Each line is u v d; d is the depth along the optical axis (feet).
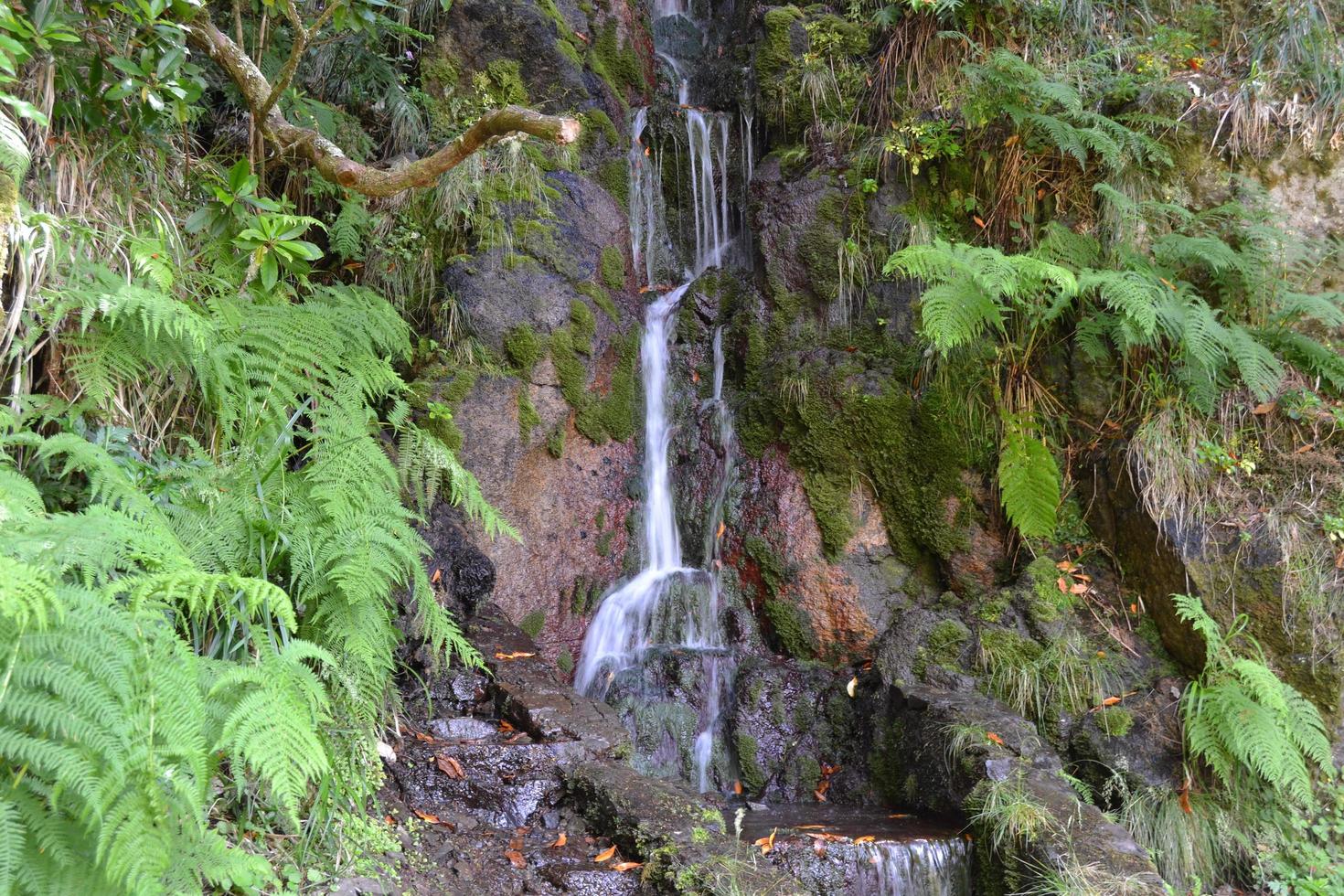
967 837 12.72
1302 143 16.99
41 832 6.73
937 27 18.90
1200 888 13.14
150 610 7.54
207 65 16.22
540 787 12.10
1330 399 15.97
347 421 11.41
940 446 17.30
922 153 18.25
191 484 10.54
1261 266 16.39
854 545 17.70
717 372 19.98
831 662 17.43
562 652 17.51
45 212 11.14
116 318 10.82
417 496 12.31
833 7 21.07
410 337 17.57
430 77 19.38
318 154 14.35
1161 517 15.29
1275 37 17.54
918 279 18.22
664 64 22.89
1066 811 12.25
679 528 19.21
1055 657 15.21
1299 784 13.10
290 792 7.50
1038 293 16.39
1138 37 18.88
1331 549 14.55
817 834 12.75
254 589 7.88
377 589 10.19
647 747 16.11
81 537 7.48
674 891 10.61
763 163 20.38
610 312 19.01
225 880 7.86
